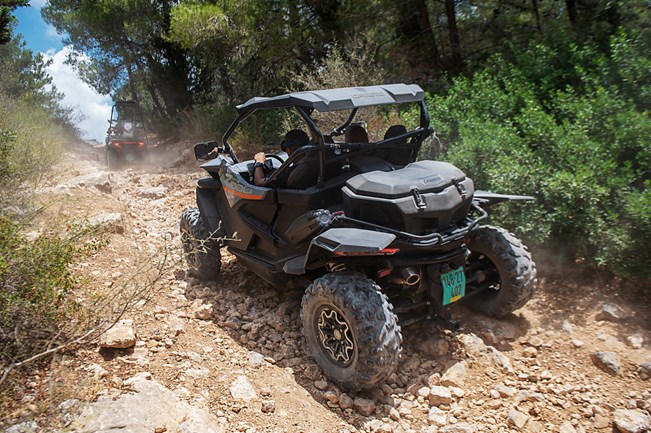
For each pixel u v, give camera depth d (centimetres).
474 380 377
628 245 446
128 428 280
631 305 447
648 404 338
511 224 530
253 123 1155
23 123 959
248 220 477
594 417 333
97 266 530
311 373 380
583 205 484
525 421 330
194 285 531
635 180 511
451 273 381
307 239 412
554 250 518
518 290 414
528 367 391
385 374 339
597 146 512
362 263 376
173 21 1344
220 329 441
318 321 378
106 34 2220
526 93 659
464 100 705
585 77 633
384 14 1143
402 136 440
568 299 470
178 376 354
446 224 376
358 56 1056
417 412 347
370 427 329
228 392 343
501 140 579
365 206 377
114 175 1238
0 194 557
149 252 600
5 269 345
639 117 514
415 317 398
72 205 660
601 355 383
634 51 617
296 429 316
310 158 421
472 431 317
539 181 511
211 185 541
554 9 1031
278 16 1253
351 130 462
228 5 1311
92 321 384
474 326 440
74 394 295
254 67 1432
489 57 935
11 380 307
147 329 416
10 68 1914
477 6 1127
